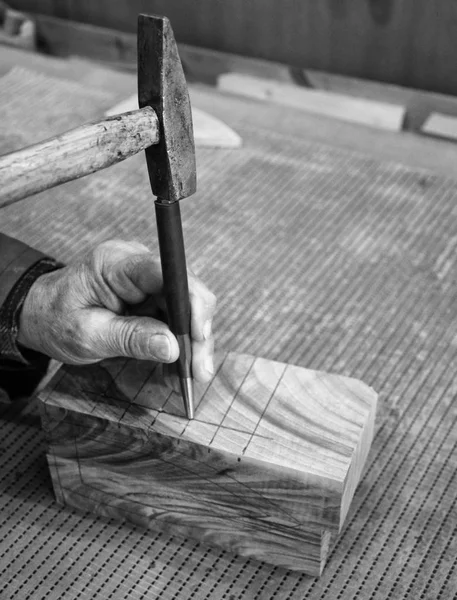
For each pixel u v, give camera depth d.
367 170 2.01
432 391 1.50
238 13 2.26
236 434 1.13
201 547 1.28
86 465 1.25
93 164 0.90
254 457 1.10
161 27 0.89
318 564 1.20
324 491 1.09
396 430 1.44
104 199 1.93
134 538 1.29
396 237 1.83
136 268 1.14
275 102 2.28
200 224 1.86
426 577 1.23
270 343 1.59
